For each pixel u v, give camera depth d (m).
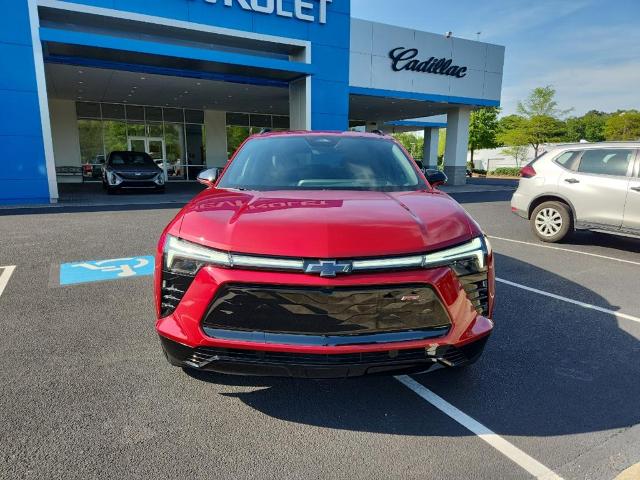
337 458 2.23
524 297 4.74
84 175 24.34
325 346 2.17
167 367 3.11
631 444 2.36
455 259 2.36
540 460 2.23
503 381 3.00
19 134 12.08
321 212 2.48
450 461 2.22
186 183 24.97
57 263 5.81
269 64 15.51
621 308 4.41
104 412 2.57
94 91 20.59
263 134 4.11
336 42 17.03
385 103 23.06
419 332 2.28
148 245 6.93
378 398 2.79
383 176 3.43
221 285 2.21
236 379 2.95
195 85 18.78
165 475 2.08
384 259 2.20
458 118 24.42
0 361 3.15
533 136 43.78
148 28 14.30
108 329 3.73
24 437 2.33
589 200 6.97
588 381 3.01
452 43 21.47
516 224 9.76
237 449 2.29
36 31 11.90
